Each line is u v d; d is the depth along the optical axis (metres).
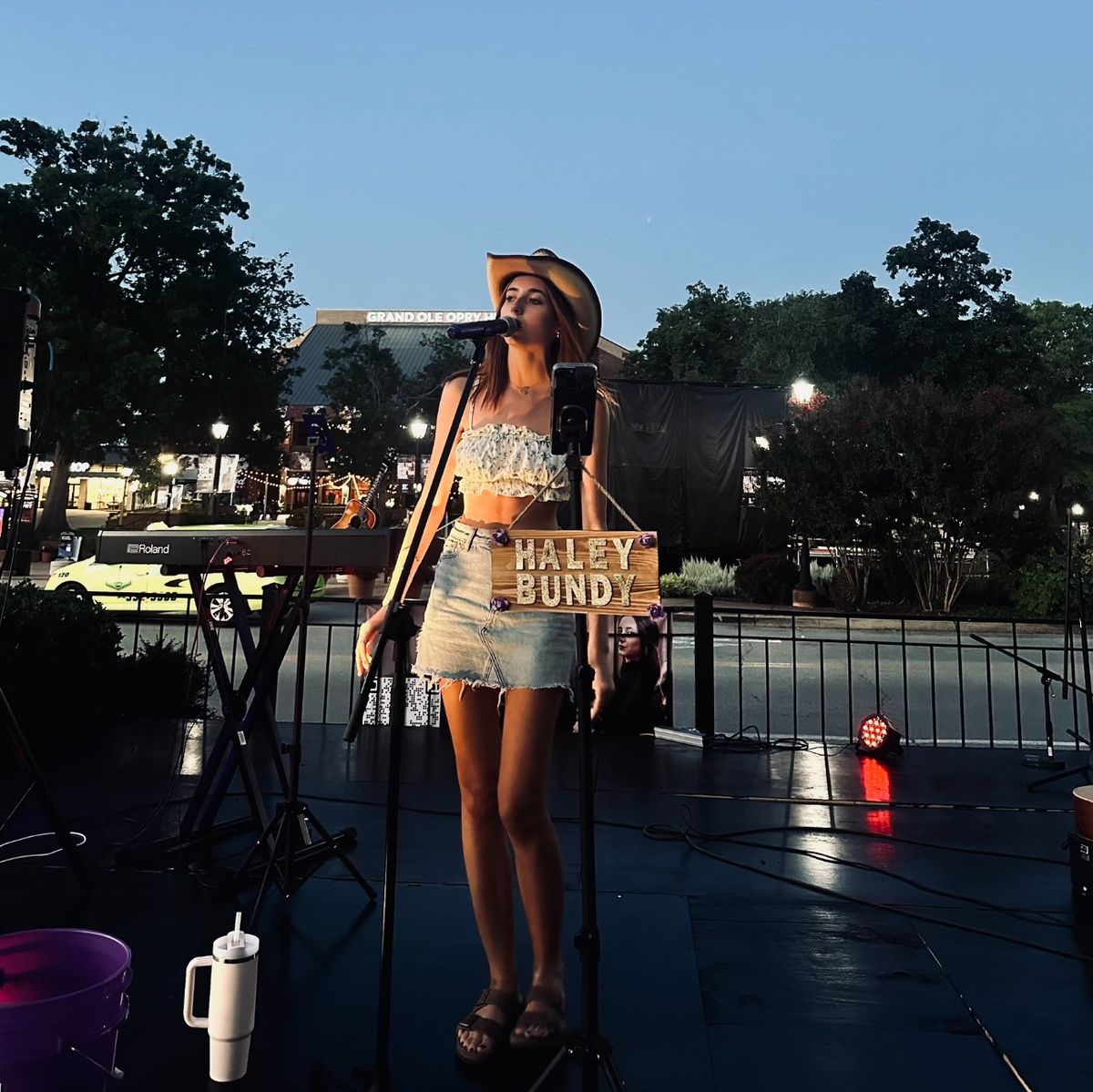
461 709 2.47
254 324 37.88
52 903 3.39
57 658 5.80
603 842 4.28
